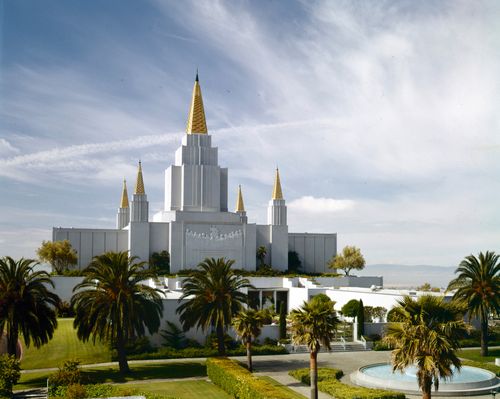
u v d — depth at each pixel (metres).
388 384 47.16
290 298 102.81
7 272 52.12
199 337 66.62
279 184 130.12
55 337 63.50
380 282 114.44
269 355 64.56
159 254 116.56
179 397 45.50
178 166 126.31
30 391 47.19
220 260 60.50
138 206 121.19
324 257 135.75
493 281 61.69
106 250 120.62
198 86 130.88
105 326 53.72
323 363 59.44
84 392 41.25
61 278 93.75
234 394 44.91
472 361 56.19
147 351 62.88
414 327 33.00
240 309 59.22
